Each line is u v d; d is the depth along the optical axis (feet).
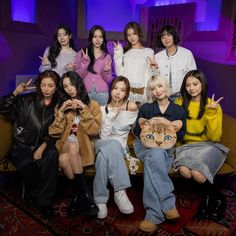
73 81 6.23
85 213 5.93
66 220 5.92
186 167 6.03
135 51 7.98
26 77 10.00
